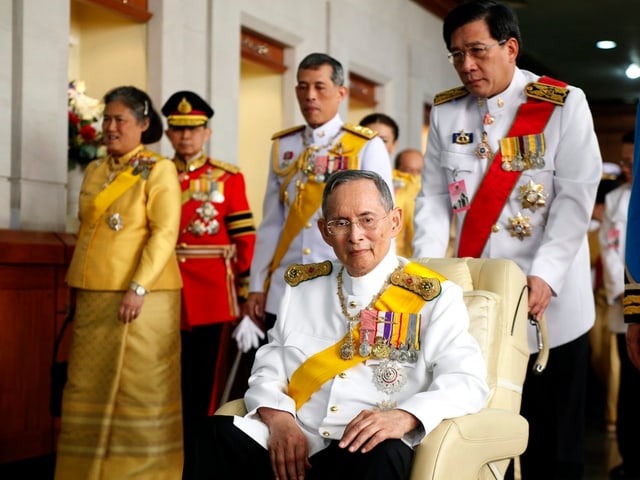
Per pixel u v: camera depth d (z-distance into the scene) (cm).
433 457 242
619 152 1792
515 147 351
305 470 261
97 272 420
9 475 486
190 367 487
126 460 416
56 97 552
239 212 494
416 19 1095
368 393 267
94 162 446
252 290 441
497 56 346
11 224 526
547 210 350
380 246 273
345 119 924
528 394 363
